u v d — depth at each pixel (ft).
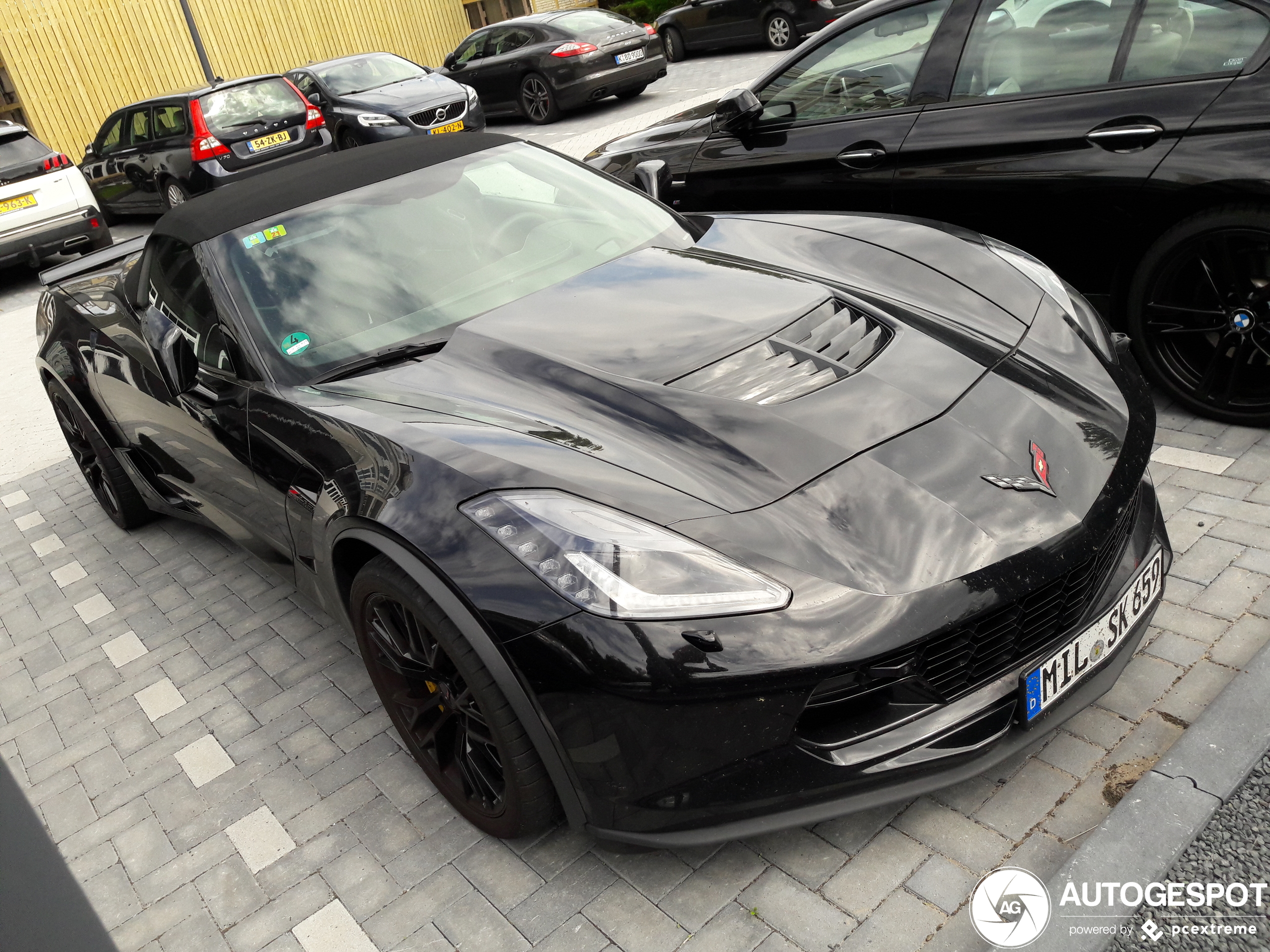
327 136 38.50
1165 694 7.75
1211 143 10.66
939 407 7.18
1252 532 9.41
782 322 8.33
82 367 12.62
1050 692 6.81
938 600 6.08
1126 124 11.25
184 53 62.03
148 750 9.91
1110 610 7.09
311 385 8.78
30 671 11.88
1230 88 10.64
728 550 6.16
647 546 6.19
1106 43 11.53
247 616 11.97
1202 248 10.84
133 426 11.94
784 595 6.01
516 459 6.92
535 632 6.24
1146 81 11.23
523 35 44.83
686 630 5.98
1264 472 10.34
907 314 8.47
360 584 7.59
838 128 13.98
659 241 10.53
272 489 8.71
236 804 8.87
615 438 7.12
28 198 33.24
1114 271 11.88
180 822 8.81
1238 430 11.23
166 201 38.50
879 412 7.11
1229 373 11.15
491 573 6.40
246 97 36.88
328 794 8.74
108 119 40.65
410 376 8.49
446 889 7.46
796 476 6.63
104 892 8.18
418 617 6.95
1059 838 6.75
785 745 6.17
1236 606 8.52
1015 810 7.04
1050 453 6.98
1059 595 6.64
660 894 7.00
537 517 6.45
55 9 57.31
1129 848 6.40
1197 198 10.73
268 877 7.95
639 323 8.57
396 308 9.42
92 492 16.24
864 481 6.55
